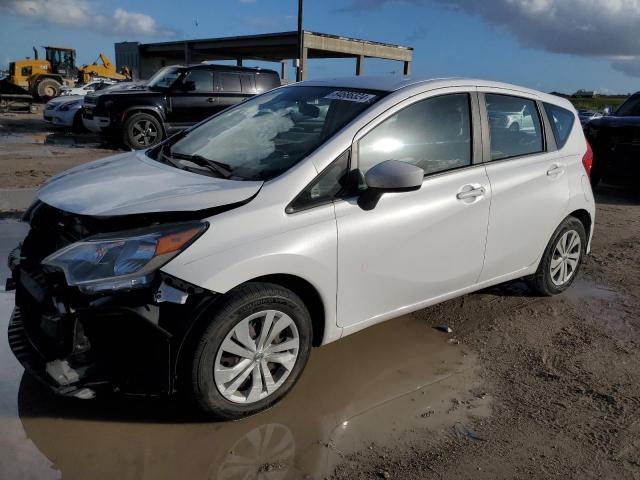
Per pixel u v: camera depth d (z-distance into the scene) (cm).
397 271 340
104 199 293
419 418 306
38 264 304
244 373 289
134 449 269
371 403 317
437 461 272
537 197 422
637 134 899
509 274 425
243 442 278
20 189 805
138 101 1306
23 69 2992
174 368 269
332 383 336
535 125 439
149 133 1338
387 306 346
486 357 378
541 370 363
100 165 368
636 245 661
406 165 306
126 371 273
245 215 283
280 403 312
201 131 403
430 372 354
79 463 257
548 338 409
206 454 268
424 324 423
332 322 320
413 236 341
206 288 265
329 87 388
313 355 368
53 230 314
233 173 320
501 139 407
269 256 281
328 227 304
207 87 1377
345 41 3150
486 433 296
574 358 381
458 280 381
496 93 409
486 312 449
